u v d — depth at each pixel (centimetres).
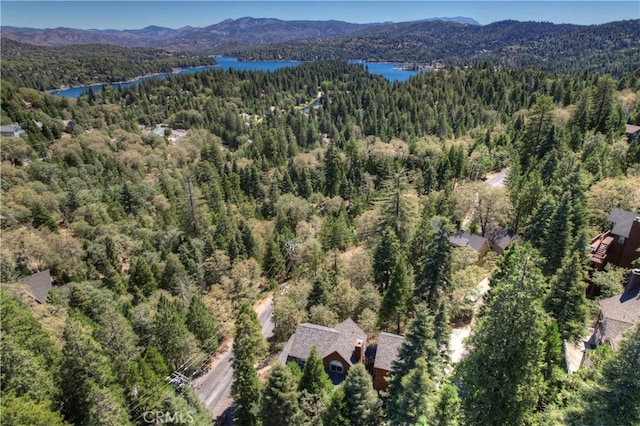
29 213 8044
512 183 7244
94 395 2845
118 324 3788
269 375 3189
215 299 5481
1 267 5434
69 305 4981
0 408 2308
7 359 2736
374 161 11175
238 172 12888
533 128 8750
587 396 1722
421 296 4475
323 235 7038
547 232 4578
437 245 4278
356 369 3083
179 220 8188
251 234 7119
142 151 14338
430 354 3056
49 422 2464
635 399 1578
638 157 6719
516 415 1872
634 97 11006
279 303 5016
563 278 3497
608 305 3606
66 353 2886
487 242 6097
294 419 3138
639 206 5197
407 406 2594
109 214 8738
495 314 1848
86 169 11662
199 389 4581
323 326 4419
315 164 12325
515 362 1812
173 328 4281
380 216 5962
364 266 5456
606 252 4750
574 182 5588
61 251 6794
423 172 9400
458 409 2283
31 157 11962
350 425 3034
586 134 8419
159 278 6184
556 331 2719
